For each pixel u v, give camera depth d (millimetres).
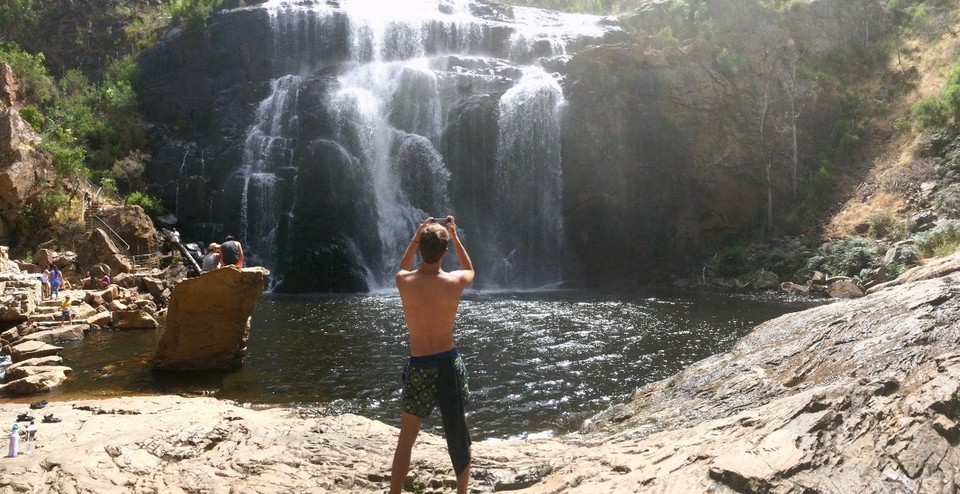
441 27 33750
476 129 29469
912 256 22031
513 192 30078
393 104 30656
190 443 5879
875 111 31469
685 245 29641
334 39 33125
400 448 3926
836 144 31281
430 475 4992
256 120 30812
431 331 3906
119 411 7602
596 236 30203
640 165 29844
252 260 28781
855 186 29109
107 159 29062
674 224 29797
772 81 31312
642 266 29844
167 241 26219
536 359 12133
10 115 23531
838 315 8664
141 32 39156
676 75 29391
